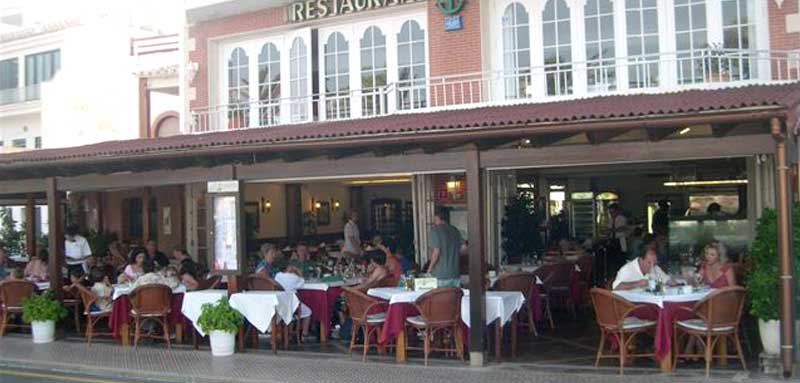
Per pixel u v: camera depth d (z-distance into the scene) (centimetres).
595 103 1052
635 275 1025
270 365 1027
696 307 870
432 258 1085
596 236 1939
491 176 1534
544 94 1366
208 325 1096
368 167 1044
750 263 917
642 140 892
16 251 2309
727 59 1248
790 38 1205
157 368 1030
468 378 910
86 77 2739
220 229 1155
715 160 1480
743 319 1011
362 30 1546
